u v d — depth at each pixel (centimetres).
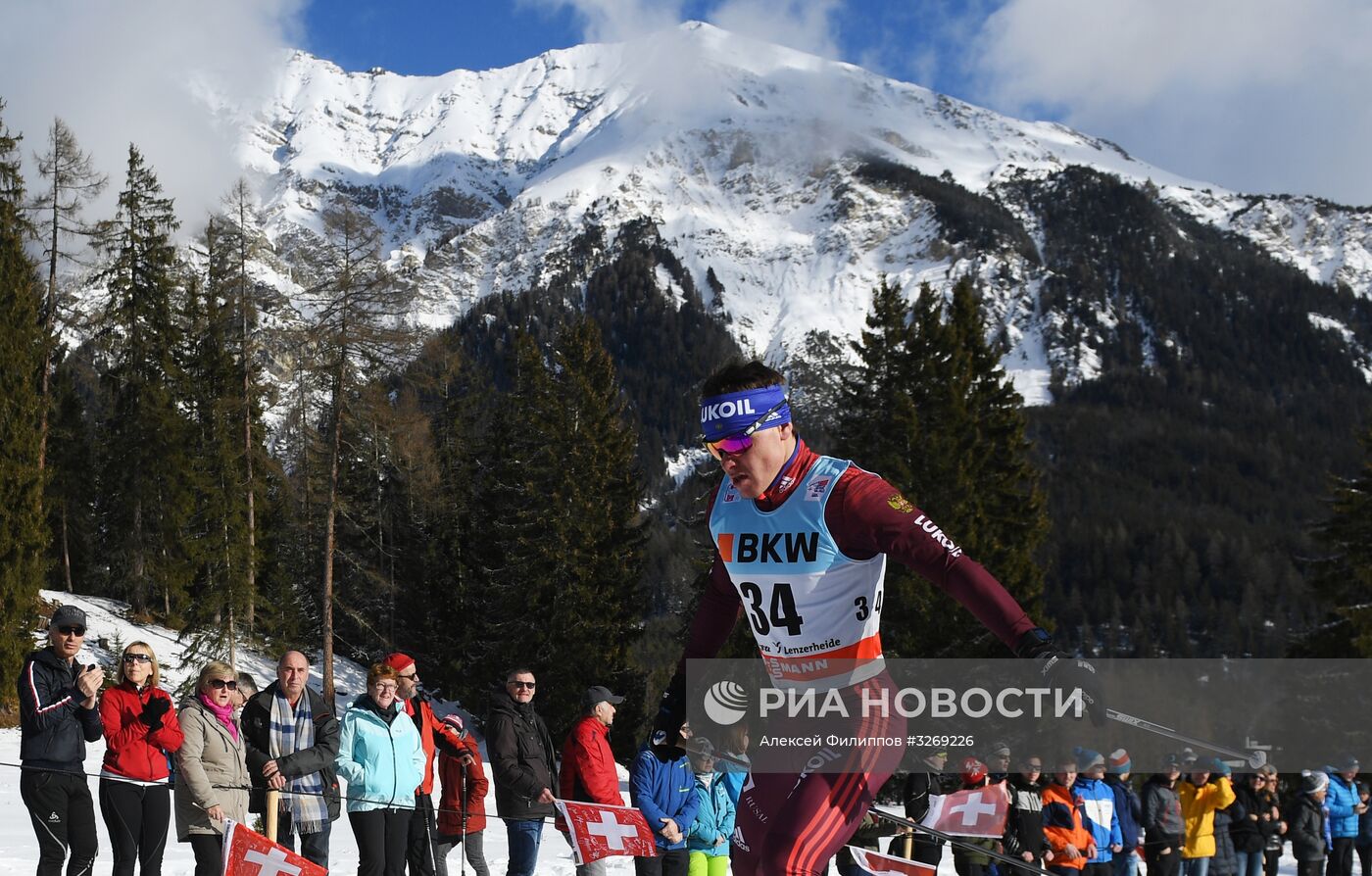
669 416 17988
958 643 2888
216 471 3422
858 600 355
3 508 3069
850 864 844
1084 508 14950
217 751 755
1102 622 11756
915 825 401
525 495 4097
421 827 886
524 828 837
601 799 842
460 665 4344
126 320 4222
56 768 714
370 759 797
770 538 362
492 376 5372
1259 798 1377
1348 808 1482
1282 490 17300
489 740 847
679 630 3812
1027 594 3175
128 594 4247
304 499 3400
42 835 715
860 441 3428
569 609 3781
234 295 3325
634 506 4069
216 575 3391
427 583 4538
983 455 3328
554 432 3984
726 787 870
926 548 331
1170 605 11938
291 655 800
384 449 3344
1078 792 1139
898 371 3391
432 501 4059
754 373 360
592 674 3759
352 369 3162
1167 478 17388
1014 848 1000
